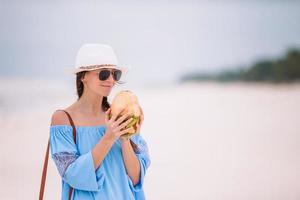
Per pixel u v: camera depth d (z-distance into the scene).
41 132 18.14
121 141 4.12
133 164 4.13
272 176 11.75
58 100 31.33
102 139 3.89
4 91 37.03
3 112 24.28
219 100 33.09
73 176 3.86
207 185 10.73
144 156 4.29
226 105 29.70
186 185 10.66
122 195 4.05
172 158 13.75
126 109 3.94
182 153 14.48
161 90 45.38
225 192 10.19
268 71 52.88
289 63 50.84
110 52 4.09
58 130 4.01
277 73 50.81
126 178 4.10
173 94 39.38
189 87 50.41
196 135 18.14
